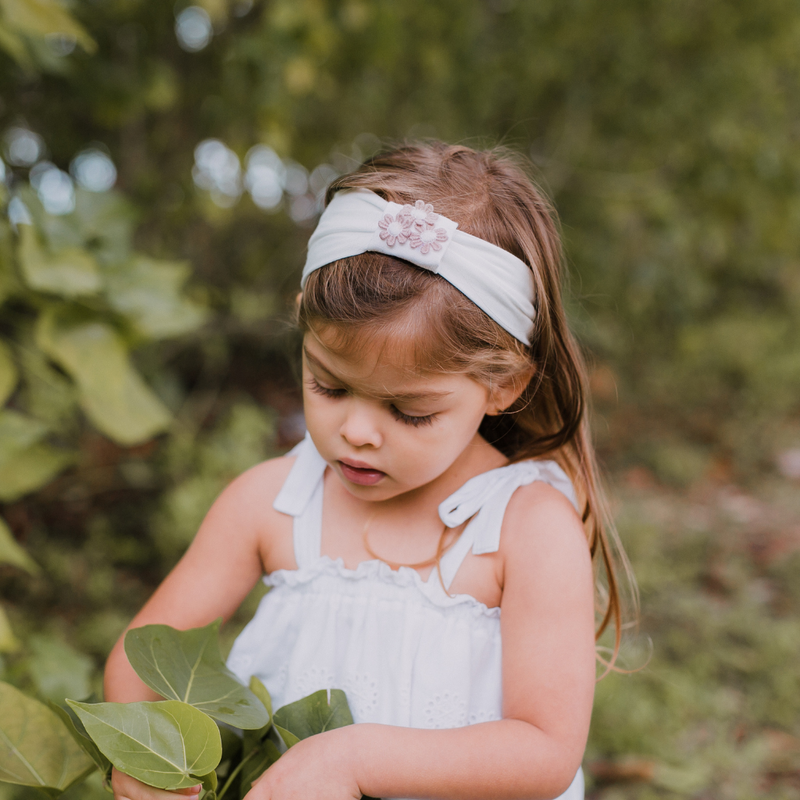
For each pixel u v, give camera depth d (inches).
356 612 35.3
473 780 29.6
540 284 35.2
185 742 28.5
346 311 29.9
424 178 35.1
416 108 163.8
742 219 174.4
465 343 31.3
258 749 34.7
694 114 168.2
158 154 125.2
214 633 33.6
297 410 167.0
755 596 112.0
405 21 136.8
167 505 109.4
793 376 207.9
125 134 117.3
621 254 175.9
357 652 34.9
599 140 173.6
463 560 34.9
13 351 70.1
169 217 122.7
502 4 171.5
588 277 172.2
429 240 30.8
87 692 55.6
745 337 217.5
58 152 113.6
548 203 40.6
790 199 169.9
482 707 34.1
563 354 38.5
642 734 77.8
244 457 114.7
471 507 35.3
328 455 32.9
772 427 183.9
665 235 163.0
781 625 100.6
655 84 170.1
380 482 32.8
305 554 36.8
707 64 167.8
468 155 38.4
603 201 168.2
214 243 163.3
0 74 87.4
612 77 169.8
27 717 34.1
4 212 59.5
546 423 40.0
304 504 37.4
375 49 120.0
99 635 87.8
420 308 30.3
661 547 122.0
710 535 129.3
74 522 115.3
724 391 202.8
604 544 40.7
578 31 162.4
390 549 36.0
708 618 101.0
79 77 90.4
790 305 249.8
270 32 98.3
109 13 100.2
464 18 148.6
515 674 32.8
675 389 199.2
